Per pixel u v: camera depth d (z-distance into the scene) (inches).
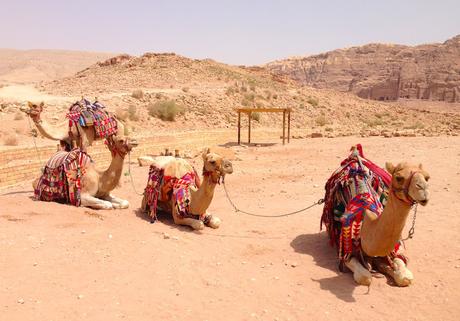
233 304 241.3
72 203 406.3
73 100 1514.5
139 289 253.0
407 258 302.8
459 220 383.9
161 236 344.2
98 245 312.0
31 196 446.0
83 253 296.4
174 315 226.8
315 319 227.9
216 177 353.1
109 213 398.9
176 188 378.9
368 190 295.6
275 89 2910.9
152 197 389.4
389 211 247.3
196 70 3053.6
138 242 324.8
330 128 1924.2
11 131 1008.9
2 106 1300.4
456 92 7539.4
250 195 527.5
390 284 269.0
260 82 3134.8
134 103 1630.2
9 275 257.1
